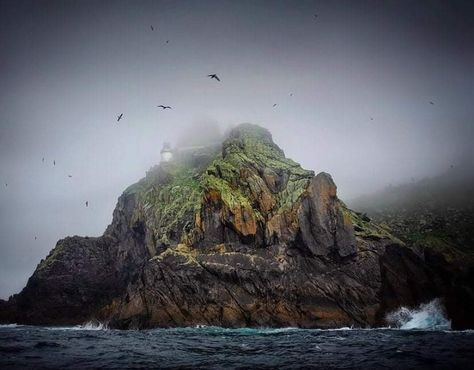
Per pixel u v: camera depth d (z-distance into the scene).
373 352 25.33
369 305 46.19
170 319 45.59
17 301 68.50
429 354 24.20
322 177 51.91
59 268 69.06
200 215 54.75
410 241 65.25
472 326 43.88
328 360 22.72
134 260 69.81
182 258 49.81
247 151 65.00
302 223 50.22
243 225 51.78
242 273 47.78
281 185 57.81
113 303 53.34
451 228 78.00
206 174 63.78
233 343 30.91
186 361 22.84
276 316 45.56
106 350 27.59
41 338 36.78
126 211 75.19
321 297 46.62
